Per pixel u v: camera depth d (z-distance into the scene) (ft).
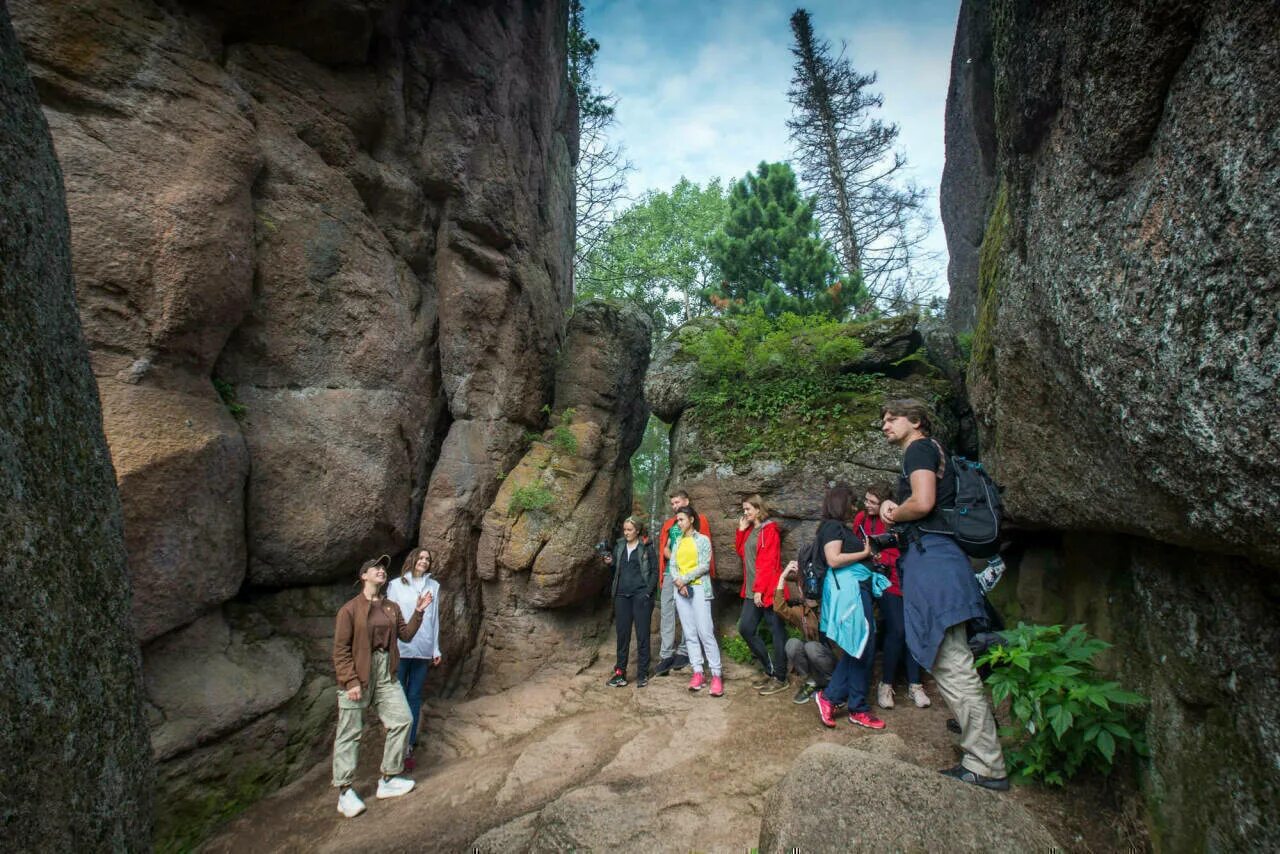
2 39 5.50
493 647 24.54
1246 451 6.13
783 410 26.02
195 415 16.12
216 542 16.28
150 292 15.25
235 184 17.53
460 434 24.86
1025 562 16.96
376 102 22.75
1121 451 8.84
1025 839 8.80
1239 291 6.00
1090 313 8.64
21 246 5.21
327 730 18.40
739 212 50.90
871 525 17.42
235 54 19.17
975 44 27.71
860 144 59.47
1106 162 8.18
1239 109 5.97
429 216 25.16
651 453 78.74
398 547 22.68
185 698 15.10
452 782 16.31
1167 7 6.80
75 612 5.15
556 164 36.83
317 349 20.17
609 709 20.27
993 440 15.96
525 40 31.27
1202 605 8.80
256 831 14.88
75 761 4.82
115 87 15.37
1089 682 10.91
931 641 11.19
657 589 23.71
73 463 5.54
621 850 11.60
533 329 28.17
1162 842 9.20
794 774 10.30
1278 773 7.29
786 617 20.48
